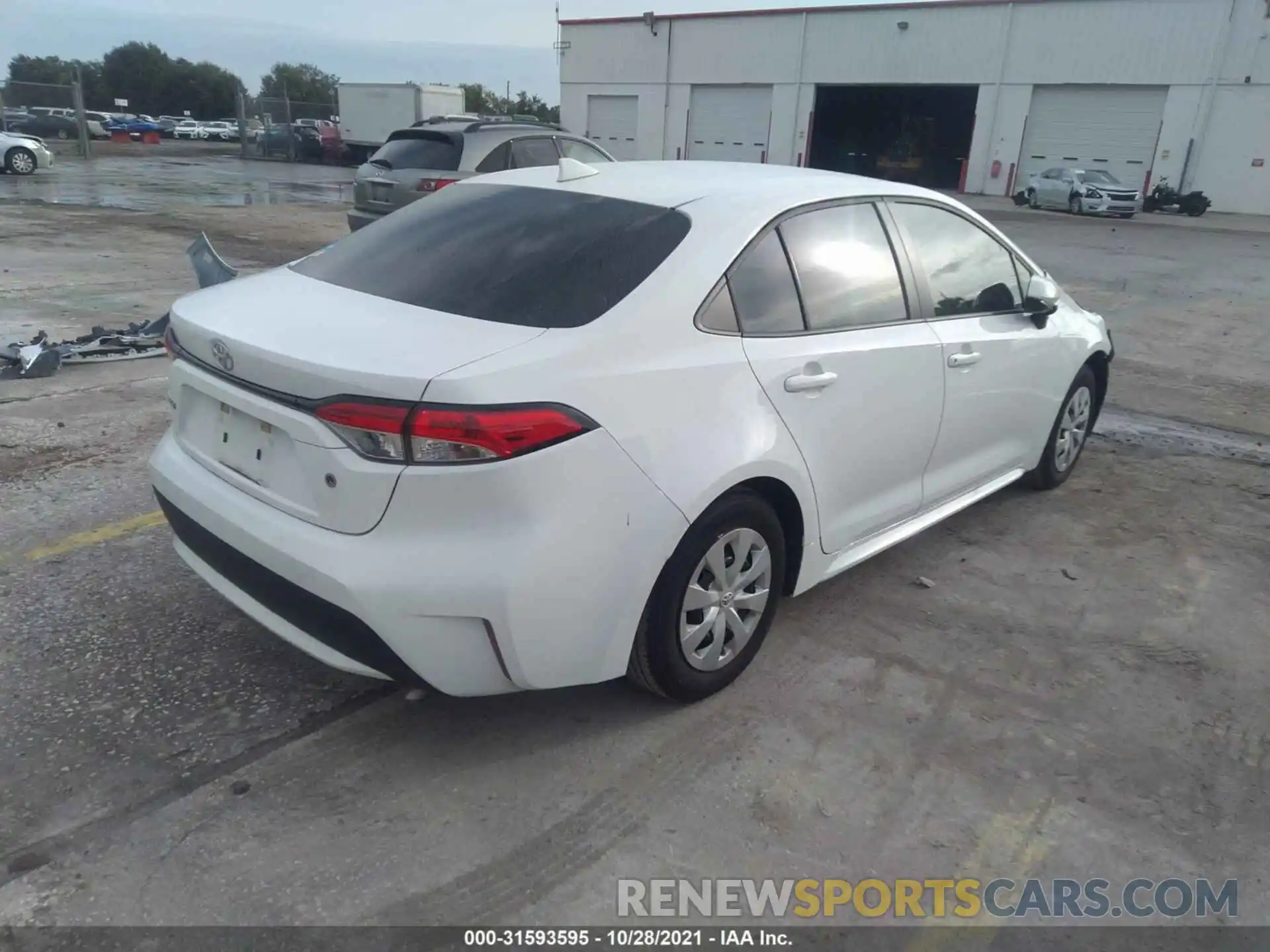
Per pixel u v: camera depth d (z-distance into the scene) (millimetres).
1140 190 33344
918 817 2740
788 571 3408
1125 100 33000
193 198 19812
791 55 38656
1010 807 2801
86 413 5711
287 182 25703
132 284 9766
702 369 2828
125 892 2340
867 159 41031
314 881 2402
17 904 2285
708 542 2922
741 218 3117
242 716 3014
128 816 2574
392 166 11211
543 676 2629
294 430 2525
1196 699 3385
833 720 3152
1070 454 5297
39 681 3119
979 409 4145
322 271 3254
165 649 3338
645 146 43875
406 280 2998
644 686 3061
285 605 2648
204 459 2951
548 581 2500
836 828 2682
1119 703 3340
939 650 3619
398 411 2357
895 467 3709
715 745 2992
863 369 3367
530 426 2406
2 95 34125
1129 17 32156
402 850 2516
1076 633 3795
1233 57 30797
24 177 22703
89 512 4371
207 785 2707
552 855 2531
